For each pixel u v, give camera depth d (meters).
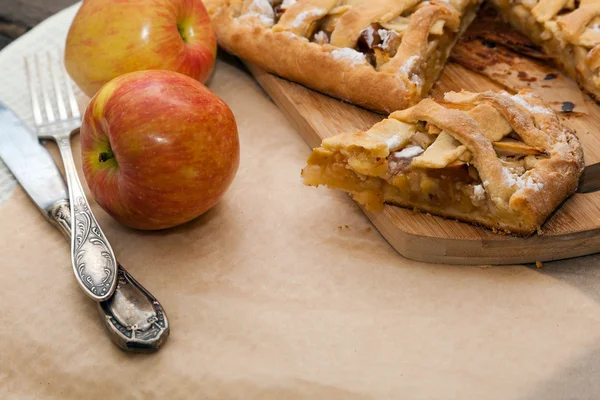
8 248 0.62
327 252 0.61
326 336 0.57
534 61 0.71
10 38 0.82
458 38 0.73
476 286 0.59
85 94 0.69
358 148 0.60
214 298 0.59
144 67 0.66
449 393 0.55
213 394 0.55
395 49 0.68
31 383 0.57
